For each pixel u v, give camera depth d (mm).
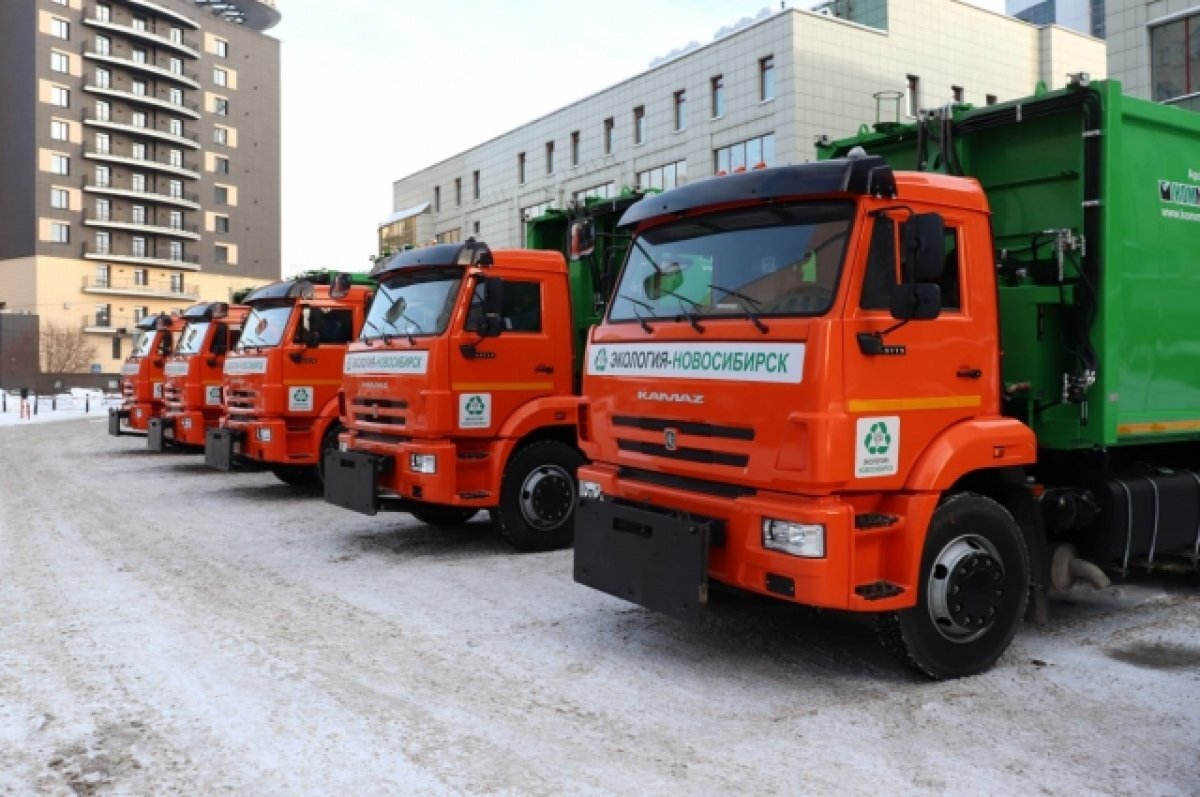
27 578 7727
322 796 3857
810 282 4871
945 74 37094
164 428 16656
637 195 9156
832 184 4805
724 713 4773
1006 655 5707
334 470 8977
